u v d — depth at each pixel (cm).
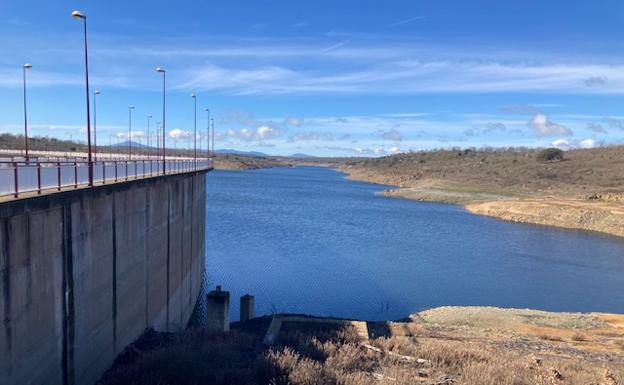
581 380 1544
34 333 1366
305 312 3109
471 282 3988
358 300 3394
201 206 4309
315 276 3972
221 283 3791
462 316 2798
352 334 1956
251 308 2445
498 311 2928
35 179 1430
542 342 2272
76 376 1625
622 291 3878
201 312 3672
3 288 1216
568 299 3631
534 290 3828
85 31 2159
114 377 1441
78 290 1639
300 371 1345
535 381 1453
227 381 1321
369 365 1554
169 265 2911
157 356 1428
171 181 2966
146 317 2412
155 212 2583
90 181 1769
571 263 4853
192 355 1446
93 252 1758
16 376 1278
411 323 2520
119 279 2023
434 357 1716
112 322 1945
